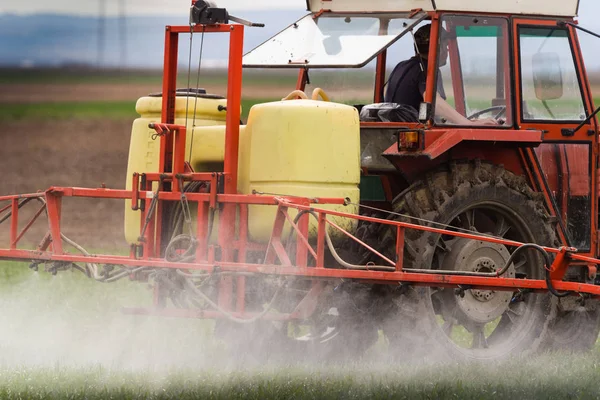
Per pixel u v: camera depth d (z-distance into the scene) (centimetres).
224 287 2406
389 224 2431
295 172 2409
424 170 2609
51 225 2459
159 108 2716
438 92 2614
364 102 2980
